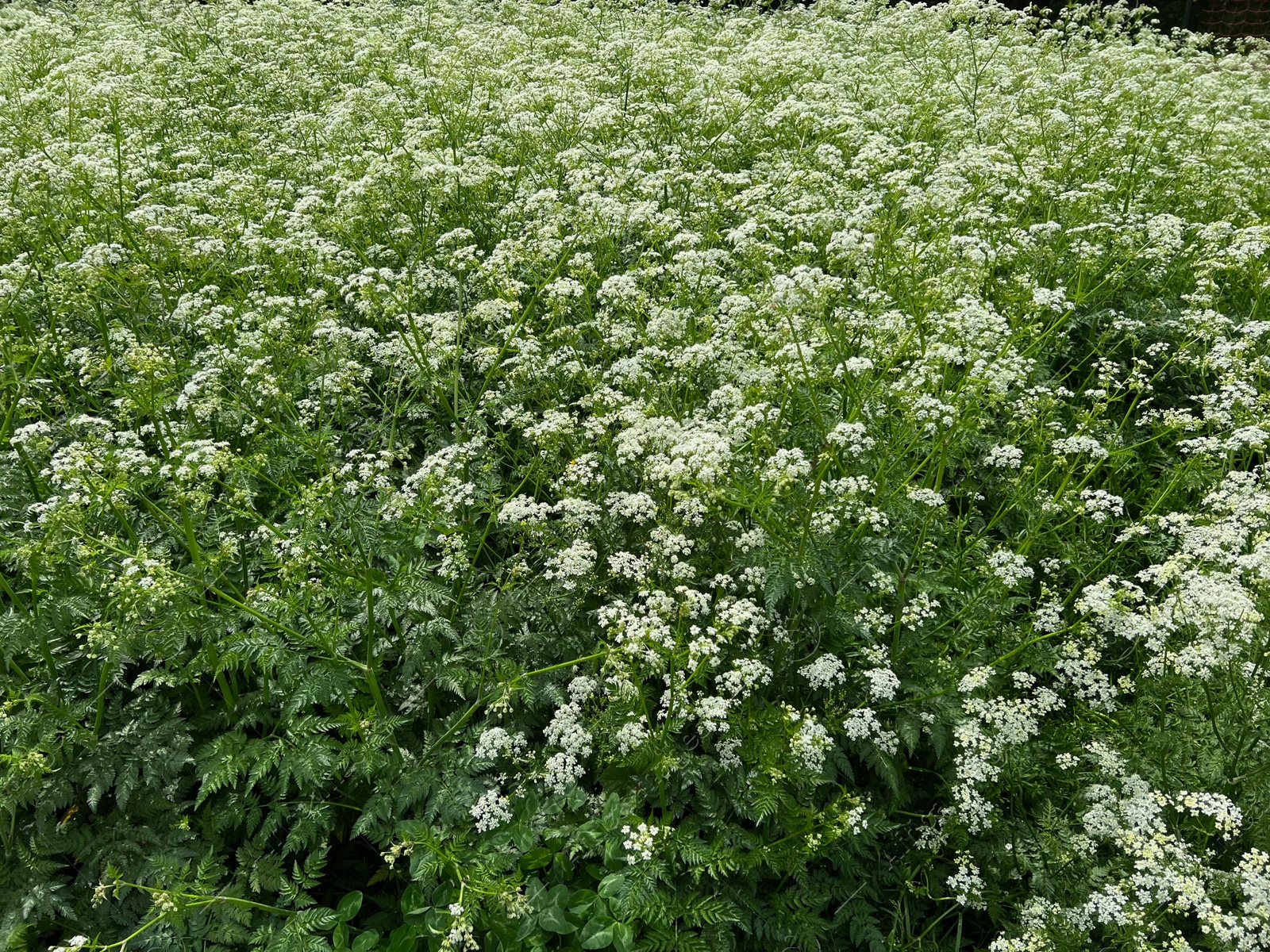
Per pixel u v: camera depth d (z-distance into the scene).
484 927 0.52
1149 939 0.53
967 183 1.00
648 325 0.76
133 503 0.71
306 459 0.75
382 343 0.81
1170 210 1.13
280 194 1.04
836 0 2.09
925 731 0.59
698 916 0.51
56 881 0.55
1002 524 0.76
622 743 0.53
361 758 0.56
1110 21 2.05
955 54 1.57
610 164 1.06
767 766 0.53
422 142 1.00
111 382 0.82
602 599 0.66
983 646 0.62
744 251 0.83
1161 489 0.78
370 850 0.62
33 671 0.61
